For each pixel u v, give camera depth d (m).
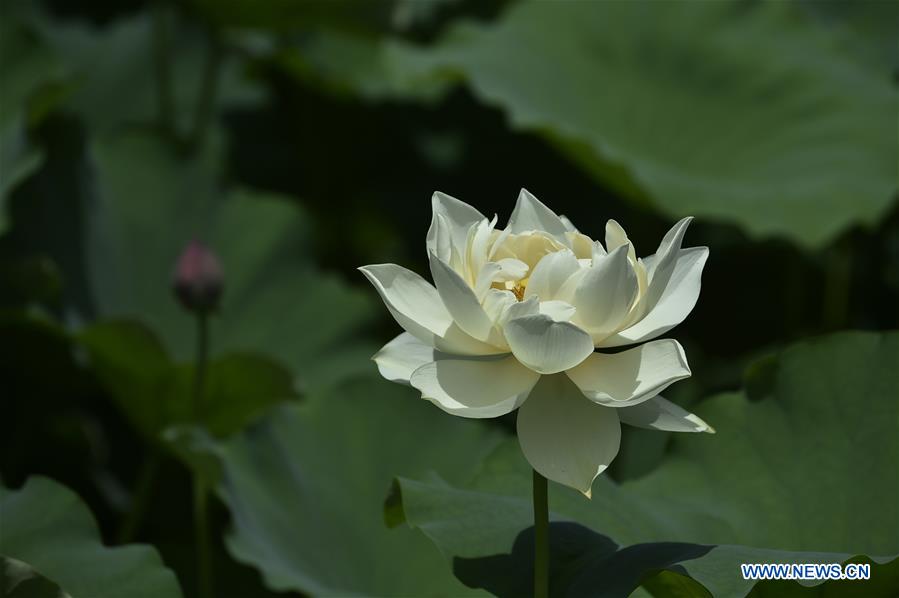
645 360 2.59
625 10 4.87
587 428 2.59
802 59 4.61
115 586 2.78
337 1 4.62
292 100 5.60
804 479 2.80
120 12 5.79
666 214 3.97
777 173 4.20
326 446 3.13
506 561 2.68
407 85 4.53
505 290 2.61
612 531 2.74
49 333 3.56
